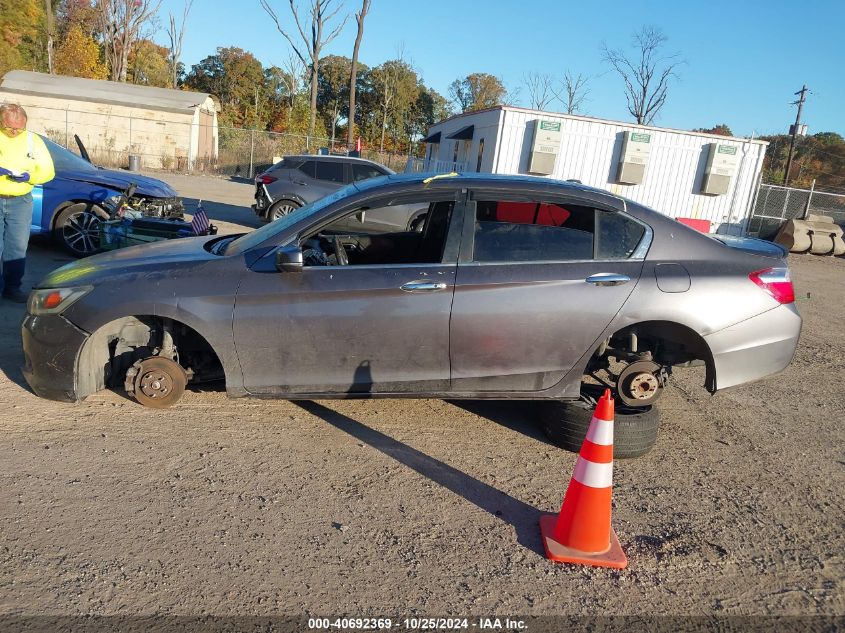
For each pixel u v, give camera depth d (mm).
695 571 3148
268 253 4059
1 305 6254
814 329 8859
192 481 3578
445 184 4121
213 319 3939
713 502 3840
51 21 42031
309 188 12930
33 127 31734
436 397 4145
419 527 3344
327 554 3057
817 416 5410
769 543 3436
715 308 4043
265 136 35562
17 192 5961
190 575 2826
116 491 3414
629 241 4125
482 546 3229
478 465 4051
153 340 4410
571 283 3988
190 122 33062
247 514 3318
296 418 4480
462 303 3951
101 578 2760
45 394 4168
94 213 8188
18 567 2775
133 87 35312
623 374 4250
